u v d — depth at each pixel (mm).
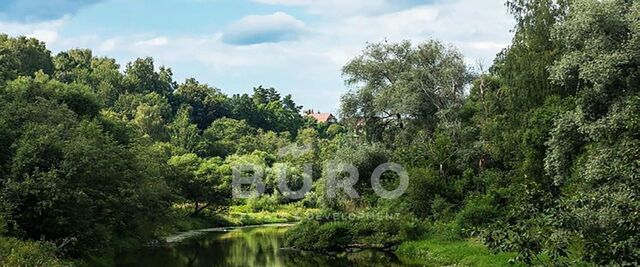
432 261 30281
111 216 29688
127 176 30688
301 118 157250
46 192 24328
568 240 11461
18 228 24156
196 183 65500
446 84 47281
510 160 37625
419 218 39156
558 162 26984
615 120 20547
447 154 42438
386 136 51031
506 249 11578
